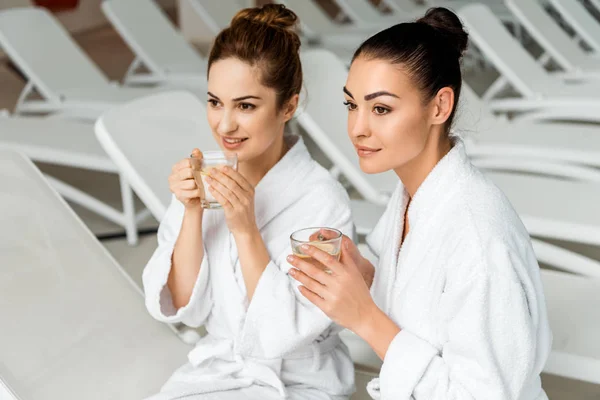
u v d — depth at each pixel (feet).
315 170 5.70
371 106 4.30
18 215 6.24
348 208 5.67
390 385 4.36
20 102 15.43
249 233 5.10
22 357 5.43
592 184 9.89
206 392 5.17
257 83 5.06
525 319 4.12
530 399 4.56
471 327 4.11
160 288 5.43
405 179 4.73
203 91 16.31
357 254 5.42
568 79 16.93
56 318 5.84
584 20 19.27
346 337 6.76
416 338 4.41
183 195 5.20
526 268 4.22
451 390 4.20
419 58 4.20
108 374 5.72
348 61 17.81
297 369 5.42
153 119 7.27
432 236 4.45
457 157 4.51
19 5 30.37
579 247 11.52
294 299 5.10
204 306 5.55
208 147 7.50
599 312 6.98
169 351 6.22
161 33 18.02
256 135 5.18
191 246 5.39
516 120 15.08
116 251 11.27
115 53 26.91
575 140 12.15
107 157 11.05
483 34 15.70
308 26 20.42
